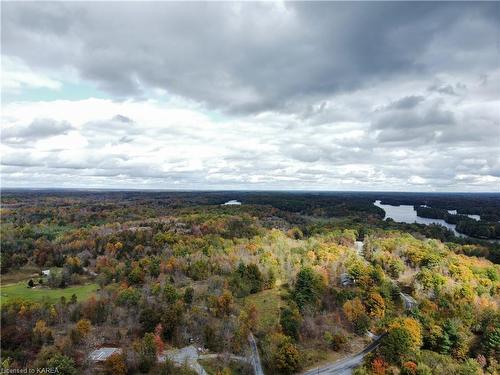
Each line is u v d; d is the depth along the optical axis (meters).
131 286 162.25
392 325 119.50
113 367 98.62
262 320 134.88
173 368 103.06
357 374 102.62
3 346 109.62
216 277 166.75
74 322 127.19
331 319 135.50
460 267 173.00
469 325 126.19
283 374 107.94
